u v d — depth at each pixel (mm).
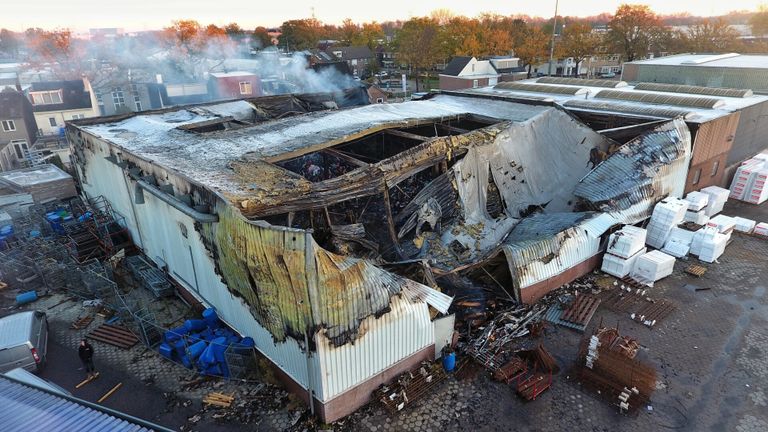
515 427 11500
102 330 15445
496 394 12484
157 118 25875
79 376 13531
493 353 13812
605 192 19516
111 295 17406
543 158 21359
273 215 14445
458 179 18766
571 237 16969
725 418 11586
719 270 18469
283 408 12094
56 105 45656
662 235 19625
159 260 18547
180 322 16172
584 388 12625
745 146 27188
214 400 12344
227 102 30250
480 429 11469
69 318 16438
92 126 24359
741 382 12727
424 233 18094
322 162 20703
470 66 64938
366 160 22422
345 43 103125
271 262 11164
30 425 8258
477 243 18062
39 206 23969
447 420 11727
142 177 17391
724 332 14781
